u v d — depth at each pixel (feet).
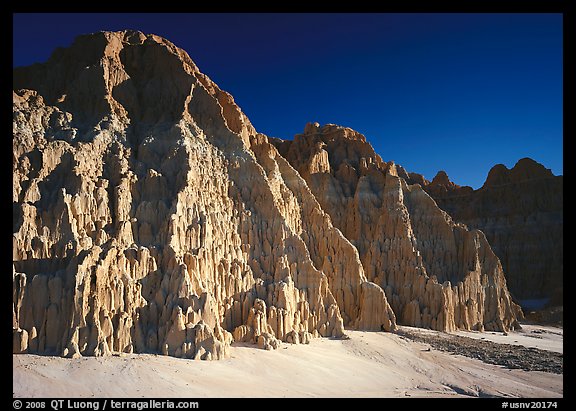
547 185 339.77
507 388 132.57
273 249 170.91
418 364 149.69
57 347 109.81
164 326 121.60
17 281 113.29
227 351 124.36
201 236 147.33
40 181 135.23
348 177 261.85
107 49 183.73
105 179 146.72
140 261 128.36
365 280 198.80
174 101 184.85
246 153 185.37
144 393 96.73
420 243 238.89
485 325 226.99
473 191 360.69
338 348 154.30
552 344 197.88
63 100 168.55
